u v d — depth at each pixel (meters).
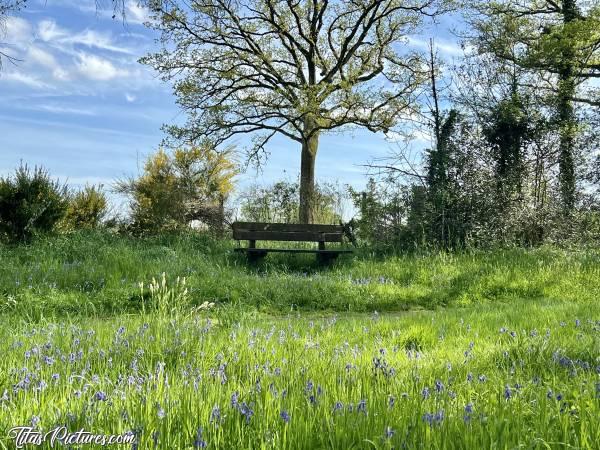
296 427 2.53
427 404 2.90
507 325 6.23
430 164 17.22
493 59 19.73
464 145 17.67
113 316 8.55
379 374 3.63
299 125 24.08
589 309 7.64
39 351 4.37
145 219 18.28
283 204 24.12
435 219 16.58
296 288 10.49
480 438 2.45
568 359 4.15
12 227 15.45
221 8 21.73
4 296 8.92
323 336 5.68
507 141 17.98
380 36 24.88
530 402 3.05
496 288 11.45
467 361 4.29
